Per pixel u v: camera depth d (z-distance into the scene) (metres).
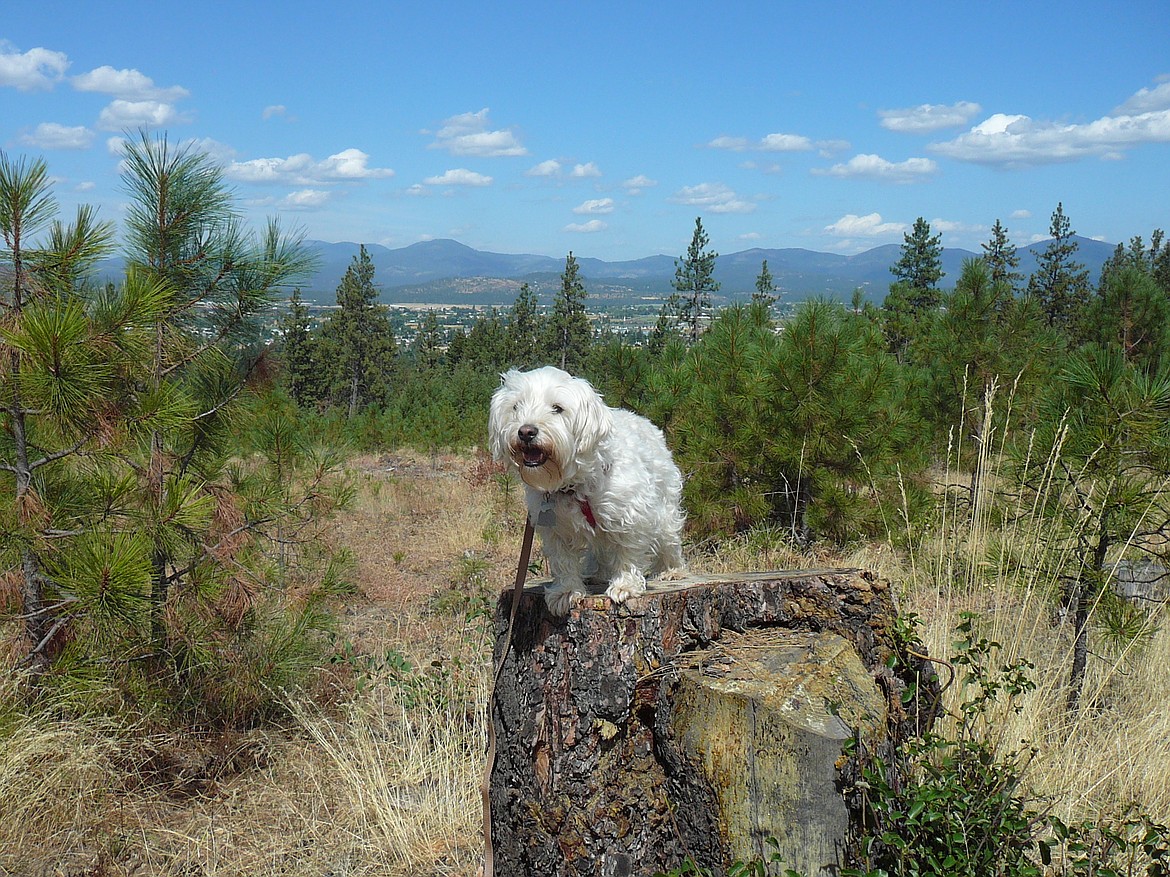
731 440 3.58
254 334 2.30
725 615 1.63
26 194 1.94
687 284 23.64
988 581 2.26
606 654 1.52
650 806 1.52
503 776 1.64
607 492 1.59
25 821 1.77
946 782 1.44
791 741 1.39
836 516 3.36
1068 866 1.54
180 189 2.15
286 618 2.31
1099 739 1.88
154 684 2.09
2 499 1.99
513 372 1.73
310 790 1.97
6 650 1.97
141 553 1.93
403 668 2.38
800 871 1.38
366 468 8.63
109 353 1.91
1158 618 2.30
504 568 3.84
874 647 1.63
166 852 1.77
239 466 2.48
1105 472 2.04
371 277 26.52
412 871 1.74
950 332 4.41
